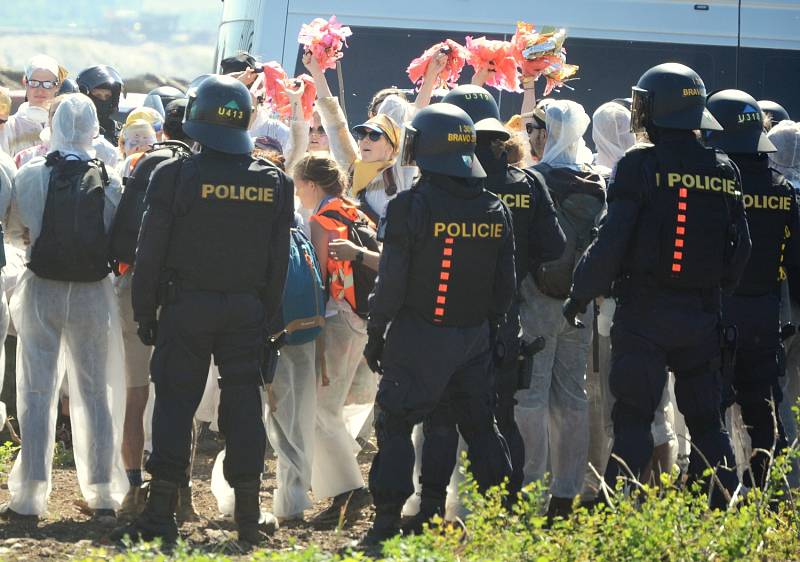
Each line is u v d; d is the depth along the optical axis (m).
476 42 29.56
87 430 21.72
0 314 22.19
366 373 24.41
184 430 19.84
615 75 43.62
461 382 20.12
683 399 20.61
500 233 19.98
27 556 18.69
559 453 22.83
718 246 20.22
